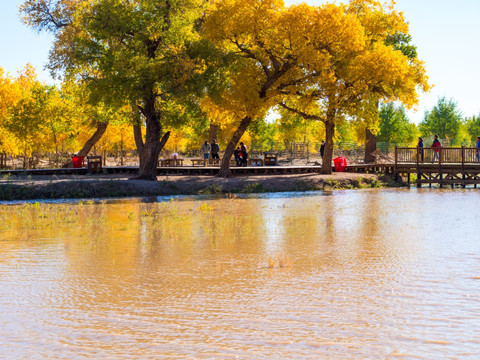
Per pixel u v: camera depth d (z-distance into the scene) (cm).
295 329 581
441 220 1574
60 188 2567
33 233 1368
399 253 1037
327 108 3381
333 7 3023
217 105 3014
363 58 3209
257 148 6469
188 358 503
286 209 1955
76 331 586
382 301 687
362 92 3294
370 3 3612
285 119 3734
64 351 525
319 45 3175
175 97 2708
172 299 714
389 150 5459
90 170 3678
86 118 4169
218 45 2978
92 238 1274
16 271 905
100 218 1683
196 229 1416
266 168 3550
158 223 1554
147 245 1162
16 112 4362
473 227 1409
